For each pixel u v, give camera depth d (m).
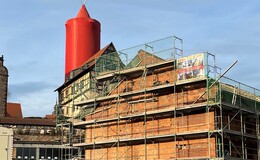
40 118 83.31
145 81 49.03
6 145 59.91
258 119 48.50
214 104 42.06
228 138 43.50
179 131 44.78
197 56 44.69
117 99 51.28
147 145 47.19
